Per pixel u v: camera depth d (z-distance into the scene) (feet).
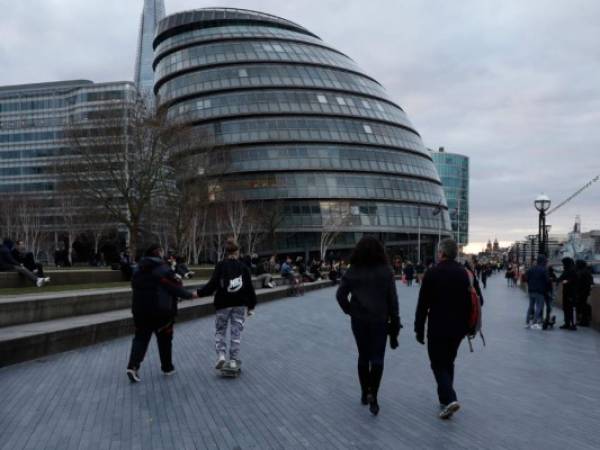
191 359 41.27
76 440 22.74
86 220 224.33
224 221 241.76
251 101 310.24
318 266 192.03
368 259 28.04
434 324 26.68
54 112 509.76
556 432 24.25
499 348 48.93
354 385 32.94
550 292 65.26
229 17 340.59
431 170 351.05
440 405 28.63
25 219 273.33
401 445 22.31
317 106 314.55
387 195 314.96
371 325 27.25
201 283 96.43
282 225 296.51
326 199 301.43
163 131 151.33
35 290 67.31
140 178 147.43
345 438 23.13
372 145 319.47
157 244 34.47
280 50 326.65
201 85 316.60
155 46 362.53
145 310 33.50
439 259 27.78
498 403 29.30
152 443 22.40
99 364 38.99
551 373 37.58
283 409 27.50
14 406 27.76
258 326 64.03
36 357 40.86
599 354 45.96
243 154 300.61
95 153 145.38
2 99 520.83
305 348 47.16
